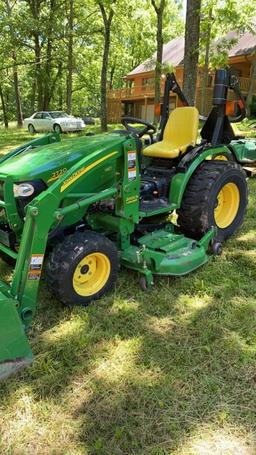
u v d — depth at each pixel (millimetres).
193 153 3834
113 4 14211
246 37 22266
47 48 22062
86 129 18797
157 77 13352
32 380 2309
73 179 2713
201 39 9227
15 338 2283
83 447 1897
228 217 4234
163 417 2049
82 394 2211
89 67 28000
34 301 2590
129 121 4234
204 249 3545
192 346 2576
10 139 14836
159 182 3783
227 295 3172
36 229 2490
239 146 6211
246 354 2486
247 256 3846
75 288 2936
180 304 3061
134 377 2324
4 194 2900
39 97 24688
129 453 1863
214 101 4066
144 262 3160
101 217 3297
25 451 1879
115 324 2820
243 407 2102
